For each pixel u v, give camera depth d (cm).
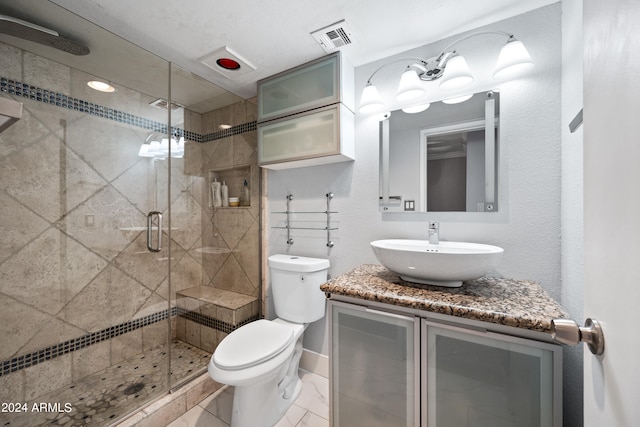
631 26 33
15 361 128
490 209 122
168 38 135
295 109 159
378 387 104
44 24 121
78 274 150
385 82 152
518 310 82
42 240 137
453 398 90
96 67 153
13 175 128
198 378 155
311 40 137
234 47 143
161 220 186
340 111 144
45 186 138
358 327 108
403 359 98
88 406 134
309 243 177
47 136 138
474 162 126
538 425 78
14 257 128
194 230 207
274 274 166
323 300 161
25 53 130
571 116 98
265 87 172
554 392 76
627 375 34
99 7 114
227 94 194
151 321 180
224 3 112
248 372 114
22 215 131
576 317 93
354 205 160
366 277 123
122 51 143
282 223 189
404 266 105
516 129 119
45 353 137
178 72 165
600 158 43
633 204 33
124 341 167
